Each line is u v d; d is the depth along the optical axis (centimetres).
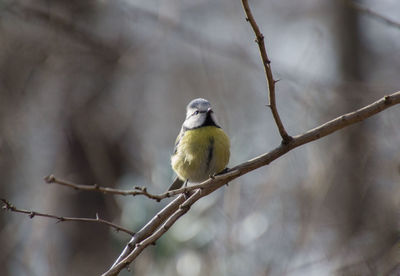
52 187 1331
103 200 1327
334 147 1319
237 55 1334
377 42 1839
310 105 1295
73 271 1255
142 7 1459
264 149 1362
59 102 1344
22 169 1330
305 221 1145
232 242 1066
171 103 1747
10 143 1305
